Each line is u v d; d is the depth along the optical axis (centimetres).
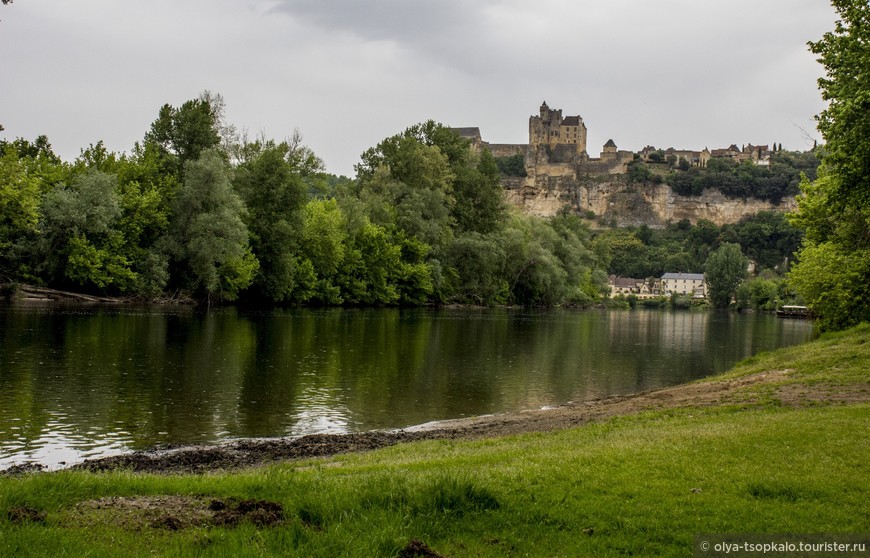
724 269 17800
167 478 1069
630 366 4041
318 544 769
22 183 5294
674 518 880
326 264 8094
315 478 1046
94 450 1784
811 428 1384
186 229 6656
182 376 2862
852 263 3678
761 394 2141
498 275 10362
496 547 801
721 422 1598
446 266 9525
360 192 9488
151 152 6912
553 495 962
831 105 2259
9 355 3114
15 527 782
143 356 3309
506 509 910
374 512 874
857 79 2102
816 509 901
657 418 1881
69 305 5806
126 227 6406
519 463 1199
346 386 2880
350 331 5191
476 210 10531
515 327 6706
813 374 2525
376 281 8712
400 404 2598
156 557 727
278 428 2116
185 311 6122
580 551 790
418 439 1909
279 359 3497
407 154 9438
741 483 1001
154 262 6400
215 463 1622
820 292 3988
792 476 1031
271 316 6216
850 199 2356
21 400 2294
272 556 739
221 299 7162
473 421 2288
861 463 1104
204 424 2125
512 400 2784
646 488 995
